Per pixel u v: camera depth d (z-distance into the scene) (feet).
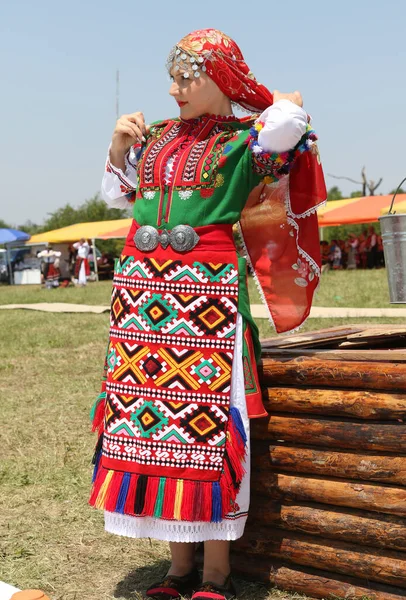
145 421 9.41
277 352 10.13
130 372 9.55
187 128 10.23
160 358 9.43
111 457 9.58
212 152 9.68
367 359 9.32
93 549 11.80
